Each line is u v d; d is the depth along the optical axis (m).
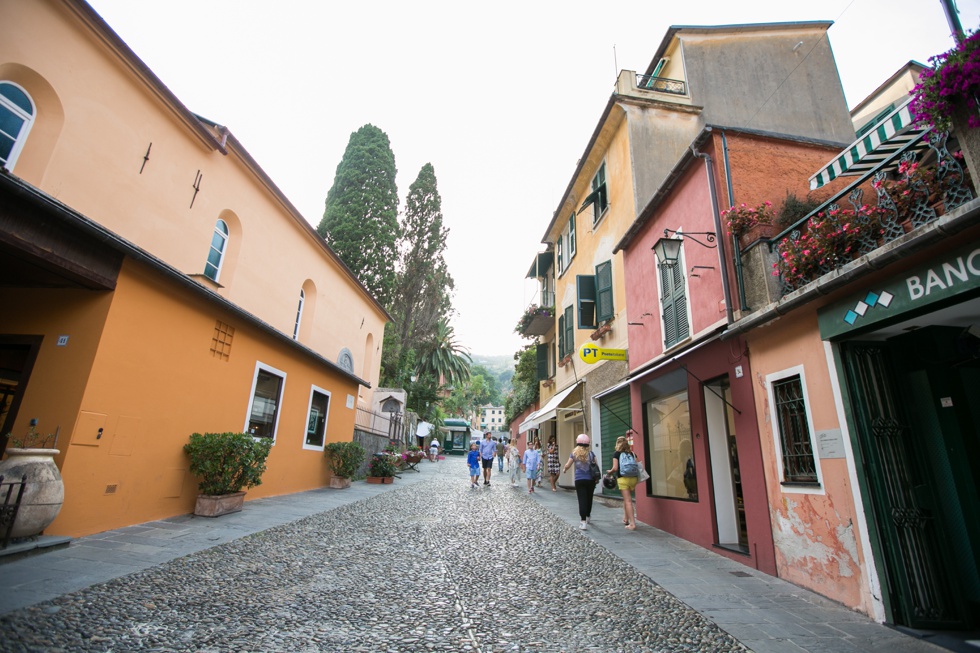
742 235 6.86
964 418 4.43
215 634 3.38
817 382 5.14
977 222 3.28
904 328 4.60
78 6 7.89
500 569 5.53
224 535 6.52
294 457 11.72
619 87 13.05
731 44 13.90
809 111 13.48
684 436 8.24
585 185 16.22
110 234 5.83
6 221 4.91
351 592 4.46
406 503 10.91
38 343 6.20
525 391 25.58
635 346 10.61
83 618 3.47
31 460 5.17
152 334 7.09
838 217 4.95
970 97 3.51
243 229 13.06
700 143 7.82
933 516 4.38
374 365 24.89
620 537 7.86
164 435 7.35
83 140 8.35
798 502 5.35
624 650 3.47
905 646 3.71
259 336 10.06
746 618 4.23
